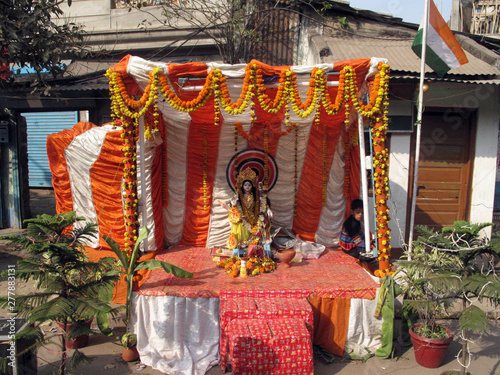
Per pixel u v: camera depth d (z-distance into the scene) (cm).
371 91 413
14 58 656
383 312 392
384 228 430
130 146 413
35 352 334
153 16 820
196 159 553
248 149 551
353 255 532
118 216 527
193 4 814
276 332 347
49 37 654
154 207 524
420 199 701
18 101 832
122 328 453
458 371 367
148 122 450
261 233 520
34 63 669
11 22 622
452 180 705
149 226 520
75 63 888
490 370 372
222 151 551
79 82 770
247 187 514
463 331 350
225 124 528
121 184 519
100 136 521
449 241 369
